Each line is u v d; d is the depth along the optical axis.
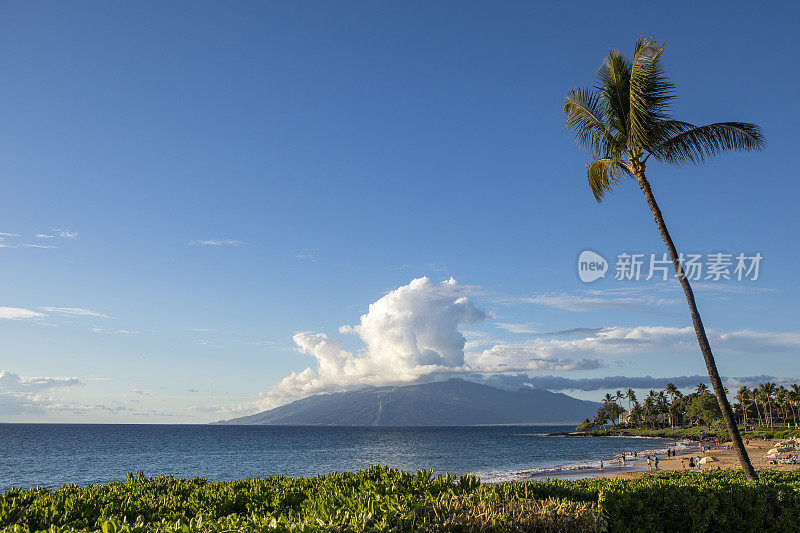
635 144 14.81
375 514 5.59
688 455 75.25
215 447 124.62
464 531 5.31
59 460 85.31
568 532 5.68
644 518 7.95
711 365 13.28
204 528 5.45
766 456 59.22
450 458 84.00
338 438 193.38
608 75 15.41
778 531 9.57
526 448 119.25
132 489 8.91
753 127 14.17
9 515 6.67
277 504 7.75
